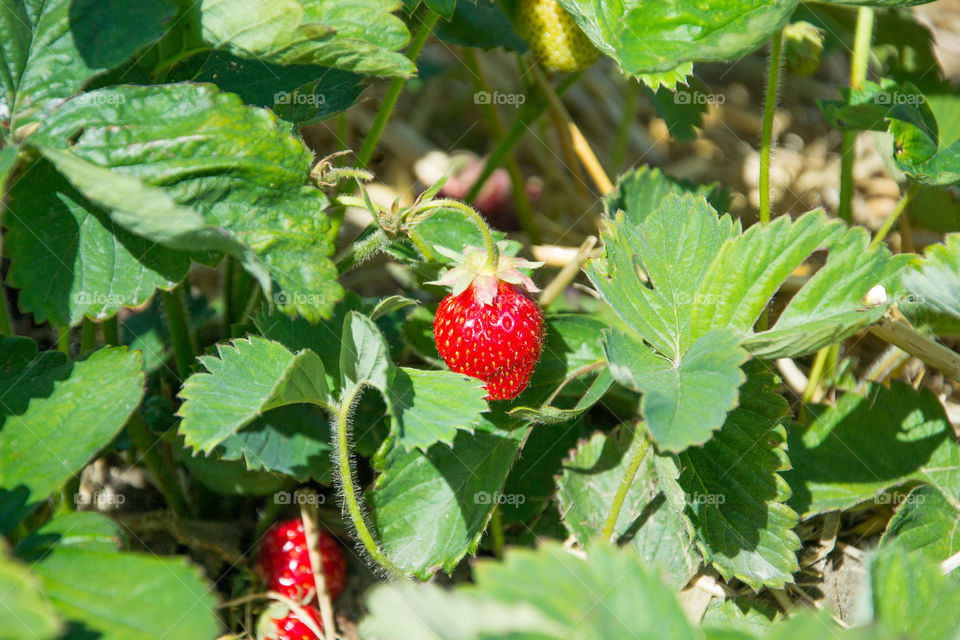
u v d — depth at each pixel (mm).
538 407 730
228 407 672
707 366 669
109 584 651
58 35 681
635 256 735
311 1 688
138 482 773
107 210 667
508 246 734
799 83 966
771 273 695
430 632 630
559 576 624
